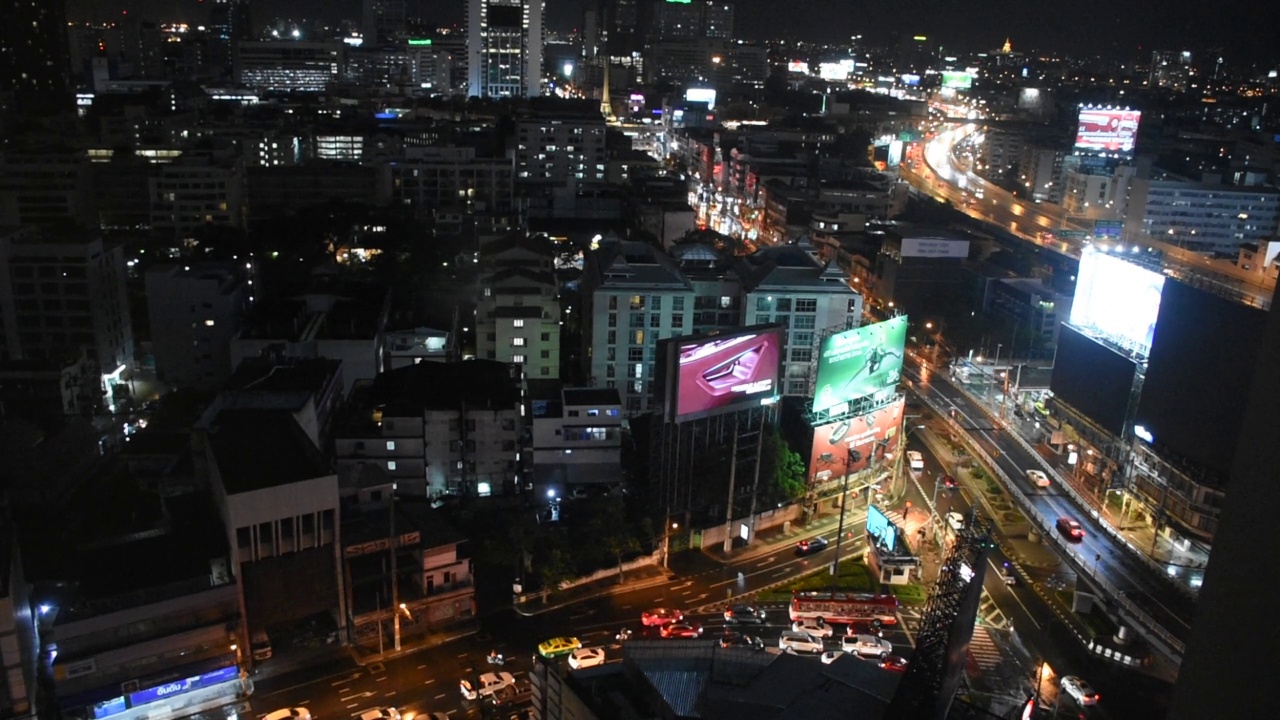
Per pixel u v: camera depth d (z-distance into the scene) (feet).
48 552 375.04
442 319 631.97
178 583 296.92
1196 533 390.42
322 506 314.76
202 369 546.26
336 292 564.30
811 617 352.90
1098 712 303.07
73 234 561.43
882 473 465.06
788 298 508.94
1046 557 402.93
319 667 318.86
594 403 409.28
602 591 370.94
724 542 408.87
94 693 280.31
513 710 300.20
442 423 409.49
